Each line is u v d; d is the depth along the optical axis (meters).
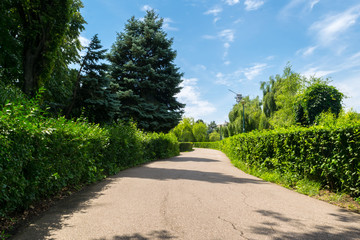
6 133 3.59
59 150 5.48
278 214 4.33
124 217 4.14
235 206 4.84
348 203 4.96
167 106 27.45
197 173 9.80
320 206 4.86
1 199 3.56
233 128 40.16
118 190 6.36
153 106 24.42
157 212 4.43
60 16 11.59
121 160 11.04
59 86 16.39
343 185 5.43
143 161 14.41
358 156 4.98
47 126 5.14
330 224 3.82
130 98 23.39
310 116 11.67
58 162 5.39
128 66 24.56
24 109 4.91
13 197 3.81
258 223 3.87
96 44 15.16
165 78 26.05
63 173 5.66
